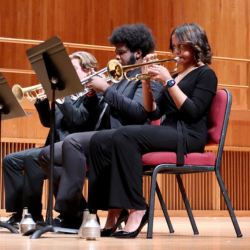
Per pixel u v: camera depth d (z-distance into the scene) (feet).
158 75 11.55
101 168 11.93
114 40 14.20
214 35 35.35
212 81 11.91
